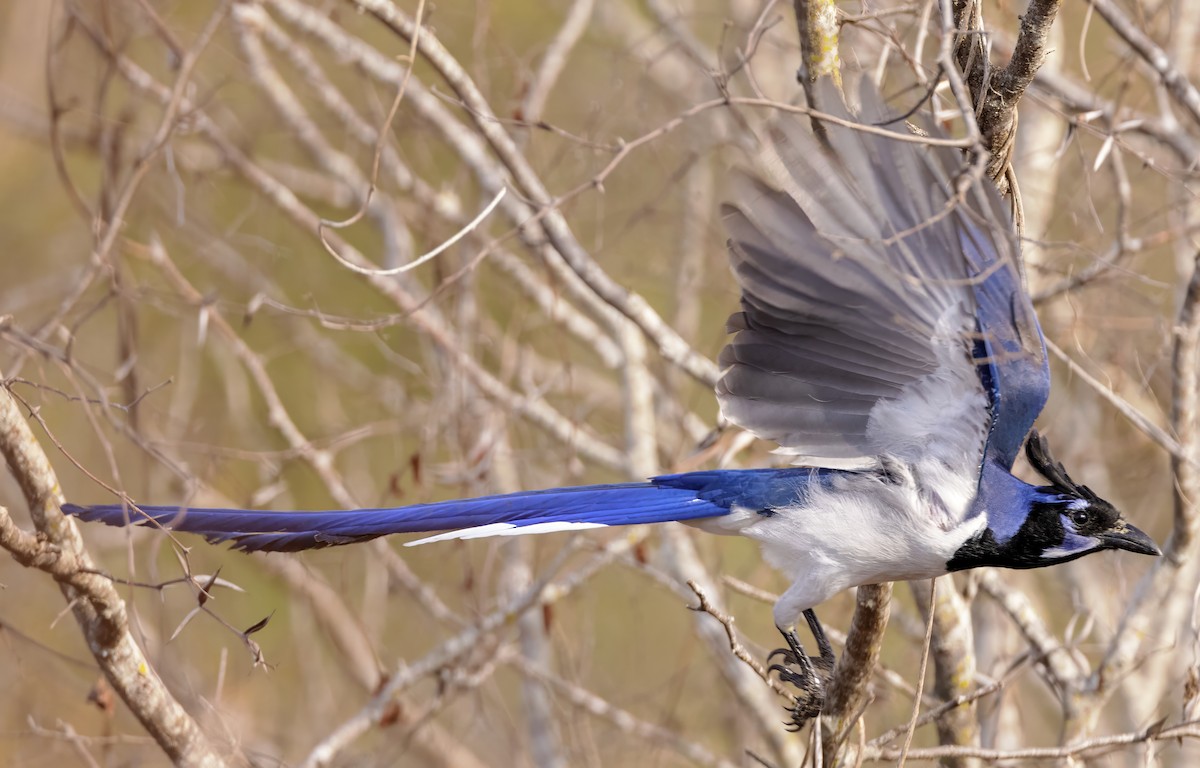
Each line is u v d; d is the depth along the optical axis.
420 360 14.88
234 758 9.47
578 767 11.96
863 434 8.54
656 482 9.33
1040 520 8.64
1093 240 12.09
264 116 15.21
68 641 13.37
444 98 10.06
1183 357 10.23
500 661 11.97
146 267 14.58
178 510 8.55
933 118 7.56
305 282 15.39
